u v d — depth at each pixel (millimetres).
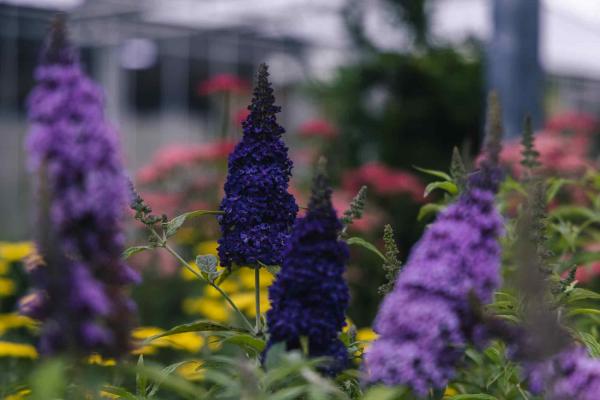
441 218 2809
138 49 23812
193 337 5559
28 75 22344
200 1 22422
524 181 4773
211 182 10164
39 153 2729
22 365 5492
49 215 2596
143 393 3266
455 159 4246
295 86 16641
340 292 2859
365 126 14945
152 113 24016
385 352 2646
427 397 2883
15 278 8000
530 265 2553
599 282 7047
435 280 2666
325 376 2820
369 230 10008
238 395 2695
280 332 2832
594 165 8430
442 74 14867
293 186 11312
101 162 2740
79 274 2545
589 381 2553
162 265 9086
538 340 2549
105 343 2580
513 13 11594
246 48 25188
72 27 22688
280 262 3340
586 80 27859
